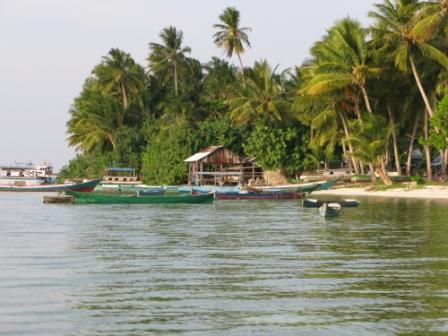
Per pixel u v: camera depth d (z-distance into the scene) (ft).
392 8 301.63
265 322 64.64
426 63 310.24
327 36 355.36
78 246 120.37
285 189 313.12
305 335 60.59
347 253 109.09
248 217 192.75
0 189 481.46
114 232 147.13
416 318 65.82
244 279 85.40
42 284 82.53
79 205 270.46
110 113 488.02
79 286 81.25
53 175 636.89
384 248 115.14
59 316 67.05
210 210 229.86
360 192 321.52
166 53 508.12
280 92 390.63
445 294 75.97
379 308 69.62
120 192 327.47
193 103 465.47
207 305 71.20
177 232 146.51
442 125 273.33
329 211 187.01
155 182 424.05
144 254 108.99
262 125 375.86
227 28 448.24
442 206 227.40
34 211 231.09
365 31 306.35
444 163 321.73
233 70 493.36
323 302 72.28
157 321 65.16
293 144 381.60
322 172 376.07
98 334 61.21
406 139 376.48
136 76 504.84
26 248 117.29
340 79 306.55
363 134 308.81
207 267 95.09
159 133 453.17
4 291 78.33
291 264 97.50
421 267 94.17
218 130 415.44
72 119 533.55
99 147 503.20
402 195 296.30
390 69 317.22
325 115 337.93
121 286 81.25
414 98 334.24
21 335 60.75
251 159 402.72
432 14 282.97
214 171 406.00
